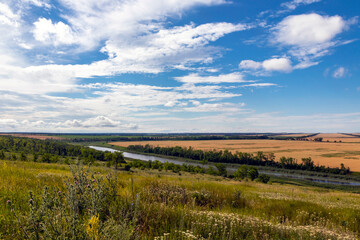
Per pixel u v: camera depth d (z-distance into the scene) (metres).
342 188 70.88
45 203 2.30
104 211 3.17
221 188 10.25
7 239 2.33
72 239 2.08
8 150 94.62
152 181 7.75
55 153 103.12
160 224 3.49
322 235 4.00
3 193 3.89
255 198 9.35
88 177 3.03
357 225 6.01
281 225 4.52
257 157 134.00
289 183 76.44
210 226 3.56
